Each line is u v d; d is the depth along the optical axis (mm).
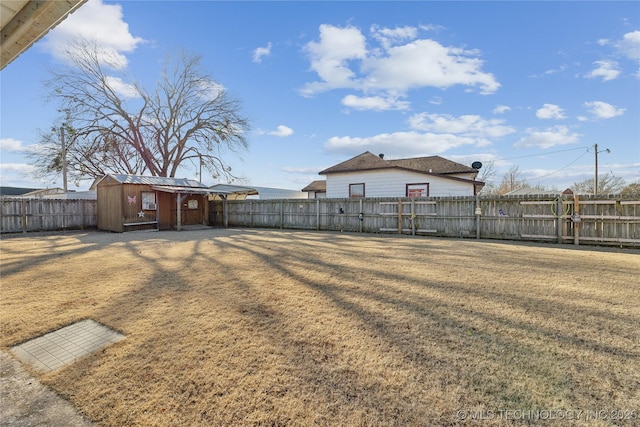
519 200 8992
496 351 2334
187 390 1913
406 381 1963
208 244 8406
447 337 2576
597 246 7789
